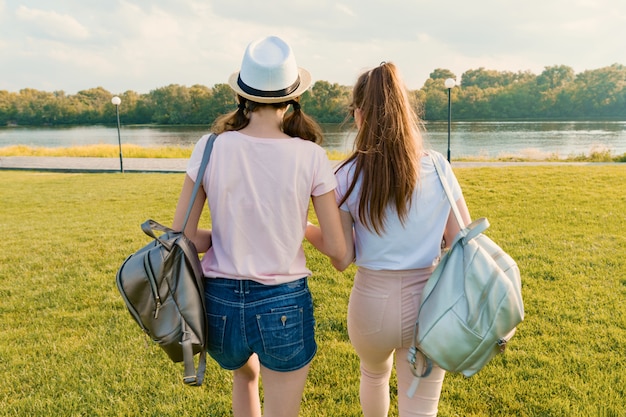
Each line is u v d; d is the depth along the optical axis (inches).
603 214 314.3
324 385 120.7
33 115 4788.4
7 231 327.6
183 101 4503.0
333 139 1676.9
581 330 145.7
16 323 167.5
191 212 71.6
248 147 68.5
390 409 109.4
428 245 75.2
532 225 292.2
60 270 228.5
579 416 104.3
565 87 4549.7
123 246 272.8
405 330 75.7
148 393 118.6
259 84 69.0
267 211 68.7
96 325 163.5
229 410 110.3
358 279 79.1
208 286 72.2
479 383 118.3
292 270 71.0
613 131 2630.4
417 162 73.4
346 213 76.9
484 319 66.0
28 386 123.2
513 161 900.6
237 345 70.4
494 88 4879.4
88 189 550.9
